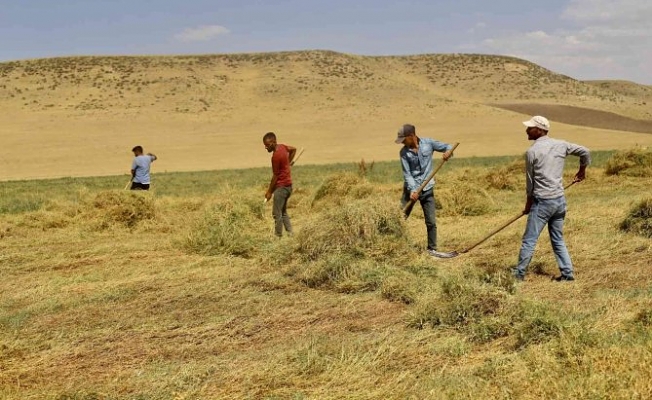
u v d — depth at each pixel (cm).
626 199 1255
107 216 1217
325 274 698
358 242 759
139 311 621
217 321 580
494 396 392
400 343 497
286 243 823
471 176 1802
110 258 893
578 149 688
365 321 566
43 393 434
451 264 773
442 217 1223
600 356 423
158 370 470
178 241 972
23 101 8988
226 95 9819
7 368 487
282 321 577
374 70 12662
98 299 667
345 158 4834
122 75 10531
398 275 679
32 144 6172
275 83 10650
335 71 11750
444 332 520
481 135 6594
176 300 655
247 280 726
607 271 694
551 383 400
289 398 413
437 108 9088
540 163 681
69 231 1174
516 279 665
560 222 689
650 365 402
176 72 10919
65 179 3309
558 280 683
